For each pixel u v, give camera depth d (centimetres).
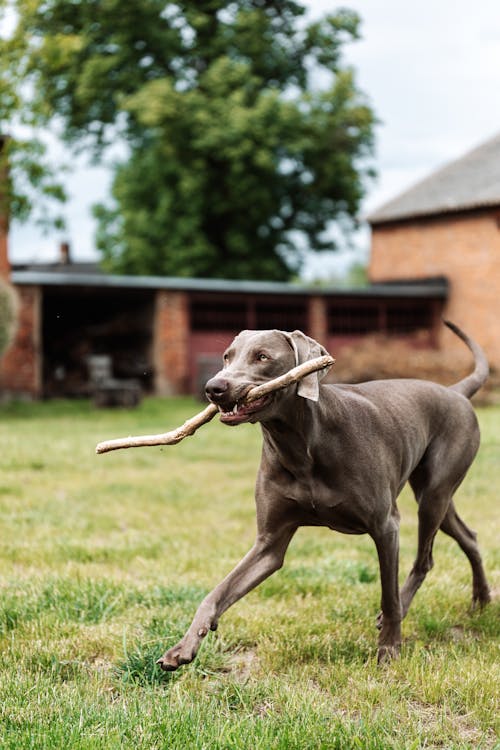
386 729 338
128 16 3206
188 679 397
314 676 408
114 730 327
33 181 2081
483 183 2842
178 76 3344
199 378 2277
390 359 2131
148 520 785
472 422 489
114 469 1113
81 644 436
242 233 3438
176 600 511
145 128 3359
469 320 2789
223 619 482
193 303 2736
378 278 3147
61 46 2067
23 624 469
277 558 410
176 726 333
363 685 385
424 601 515
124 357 2714
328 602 520
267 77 3447
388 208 3123
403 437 431
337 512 400
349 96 3366
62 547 659
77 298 3008
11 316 1838
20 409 2081
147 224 3406
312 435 385
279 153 3328
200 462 1193
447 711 366
